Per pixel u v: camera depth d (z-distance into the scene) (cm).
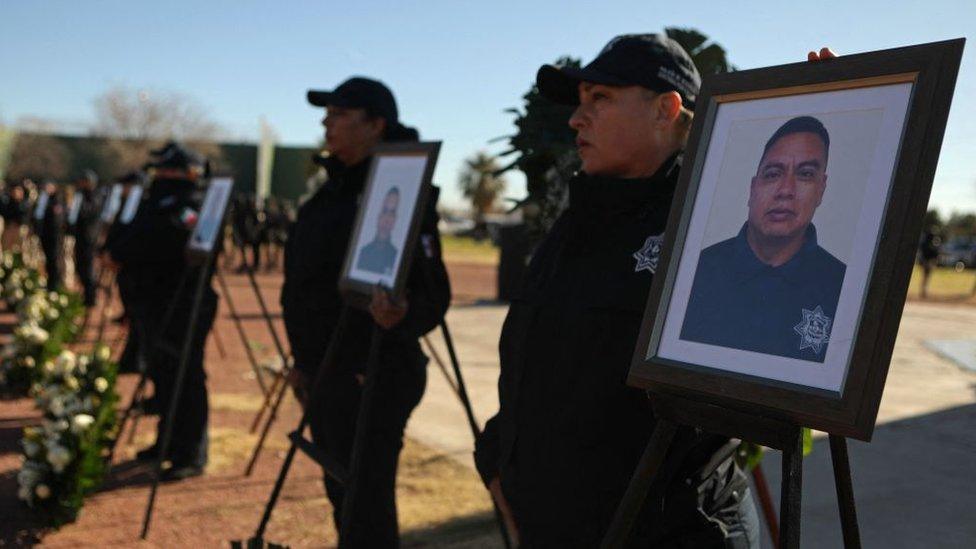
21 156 5269
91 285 1210
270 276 2045
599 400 176
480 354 979
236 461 539
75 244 1202
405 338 314
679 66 191
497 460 216
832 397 124
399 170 304
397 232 290
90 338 998
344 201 351
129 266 523
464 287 1941
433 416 663
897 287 122
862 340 123
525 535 189
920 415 548
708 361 142
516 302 208
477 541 409
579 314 182
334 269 340
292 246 361
